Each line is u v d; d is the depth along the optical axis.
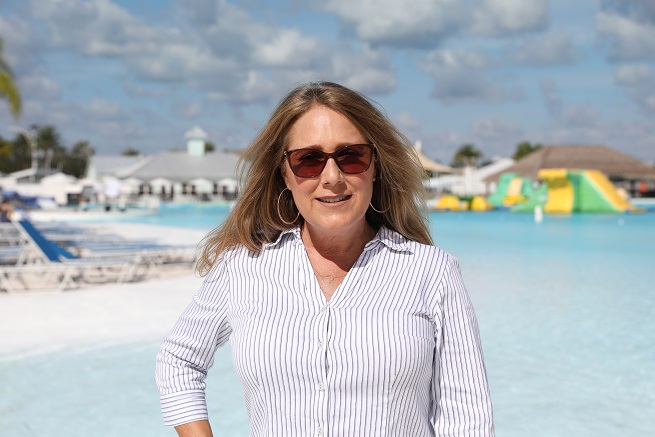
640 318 7.82
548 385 5.36
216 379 5.48
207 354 1.92
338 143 1.80
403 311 1.71
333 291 1.82
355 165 1.78
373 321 1.69
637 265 12.91
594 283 10.57
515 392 5.20
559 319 7.78
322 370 1.66
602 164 48.50
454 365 1.76
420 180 1.96
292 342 1.68
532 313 8.12
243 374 1.75
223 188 58.88
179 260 13.14
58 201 48.59
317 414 1.66
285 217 1.93
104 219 32.44
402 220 1.97
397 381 1.66
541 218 28.33
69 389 5.20
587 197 33.84
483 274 11.66
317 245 1.86
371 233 1.93
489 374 5.64
